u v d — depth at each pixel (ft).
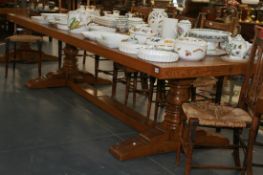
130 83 12.72
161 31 9.52
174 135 8.96
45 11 16.07
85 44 9.54
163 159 8.71
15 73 15.15
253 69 7.77
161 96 10.62
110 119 11.04
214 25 11.19
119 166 8.21
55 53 19.52
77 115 11.12
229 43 8.59
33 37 14.87
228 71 8.00
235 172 8.36
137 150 8.60
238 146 7.91
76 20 10.67
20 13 15.55
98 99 11.92
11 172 7.63
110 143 9.35
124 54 8.14
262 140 10.29
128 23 11.50
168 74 7.18
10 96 12.25
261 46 7.25
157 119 11.42
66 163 8.16
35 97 12.43
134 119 10.40
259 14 18.28
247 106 7.91
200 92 13.07
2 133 9.40
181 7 23.71
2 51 18.69
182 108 7.91
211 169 8.29
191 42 8.05
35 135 9.46
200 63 7.85
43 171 7.76
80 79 13.71
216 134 9.58
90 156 8.57
